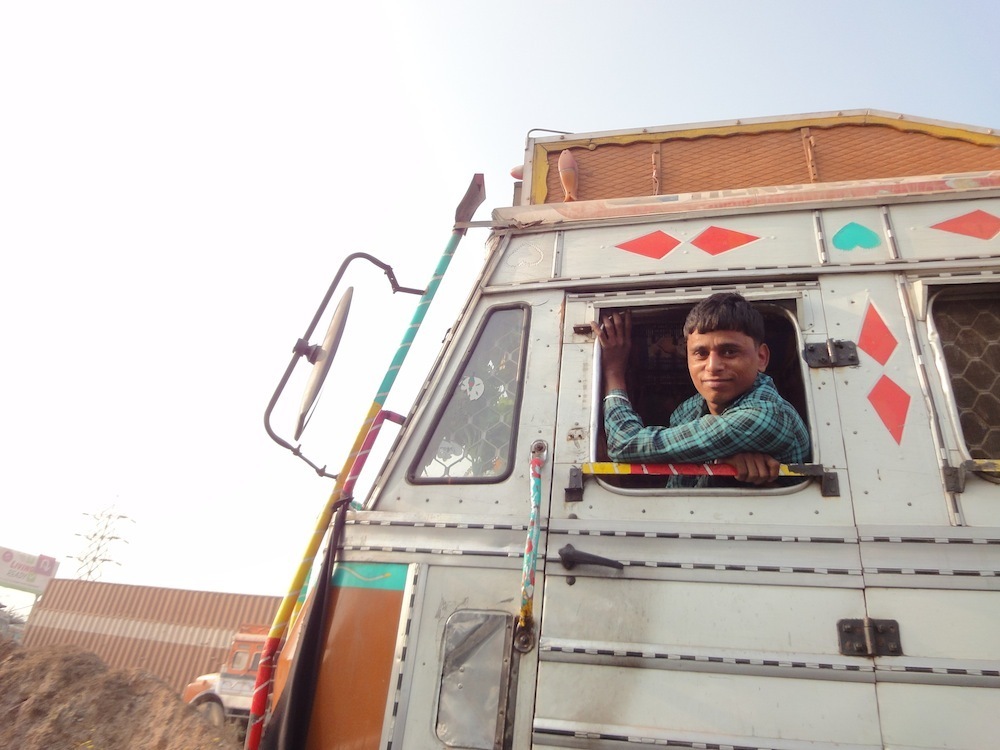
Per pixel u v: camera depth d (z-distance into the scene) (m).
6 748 2.80
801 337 2.42
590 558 2.12
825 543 2.04
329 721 2.14
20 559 50.41
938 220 2.56
